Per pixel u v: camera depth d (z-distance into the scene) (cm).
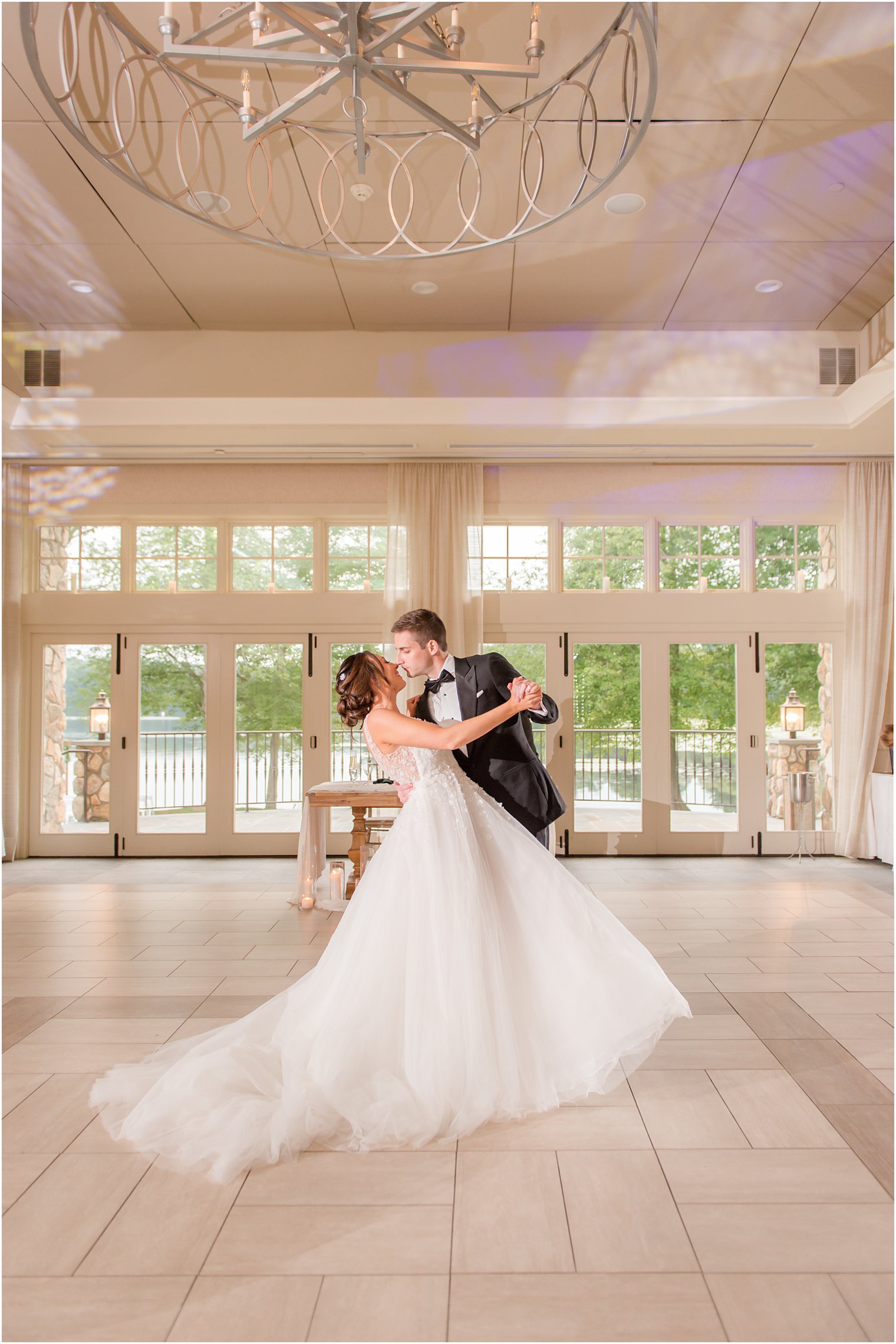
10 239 489
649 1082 270
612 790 714
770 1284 170
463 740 250
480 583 698
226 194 450
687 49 350
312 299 562
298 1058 249
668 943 439
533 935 255
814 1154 223
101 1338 156
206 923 493
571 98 377
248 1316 161
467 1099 233
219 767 718
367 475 720
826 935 455
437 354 612
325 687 716
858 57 354
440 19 332
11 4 320
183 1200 202
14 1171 216
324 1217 195
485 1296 167
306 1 222
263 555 730
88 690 723
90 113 388
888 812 669
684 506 716
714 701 718
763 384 611
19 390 609
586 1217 194
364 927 254
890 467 699
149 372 611
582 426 611
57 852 718
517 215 470
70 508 723
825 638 716
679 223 474
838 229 481
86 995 362
